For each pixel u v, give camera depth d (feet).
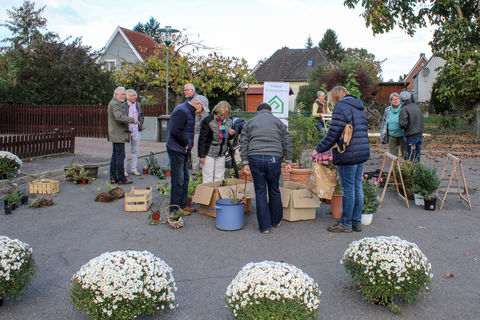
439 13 73.92
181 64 83.92
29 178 30.83
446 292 13.44
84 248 17.31
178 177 21.81
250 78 91.91
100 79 77.97
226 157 24.76
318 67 136.98
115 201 25.55
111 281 10.56
